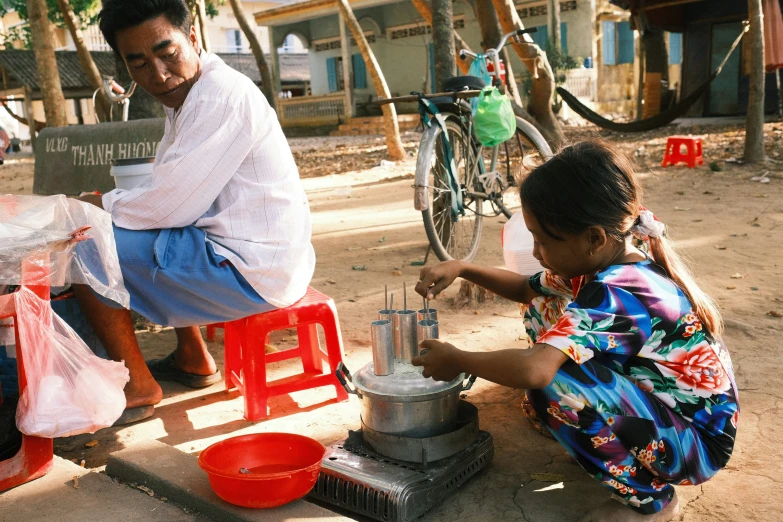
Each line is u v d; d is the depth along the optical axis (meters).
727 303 3.94
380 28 24.89
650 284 1.84
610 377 1.82
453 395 2.19
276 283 2.64
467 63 9.43
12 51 24.23
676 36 24.81
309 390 3.09
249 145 2.55
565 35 21.94
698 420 1.92
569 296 2.28
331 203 8.72
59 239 2.17
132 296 2.65
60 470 2.29
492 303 4.20
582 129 17.41
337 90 27.69
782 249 5.11
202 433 2.68
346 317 4.06
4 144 3.74
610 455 1.86
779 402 2.69
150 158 3.26
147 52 2.46
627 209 1.79
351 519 1.92
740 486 2.16
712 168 8.80
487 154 10.85
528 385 1.74
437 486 2.09
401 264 5.31
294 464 2.16
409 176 10.77
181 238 2.60
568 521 2.03
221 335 3.88
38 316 2.18
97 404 2.24
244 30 14.87
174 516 2.03
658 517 1.95
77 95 23.97
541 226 1.84
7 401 2.51
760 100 8.96
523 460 2.39
